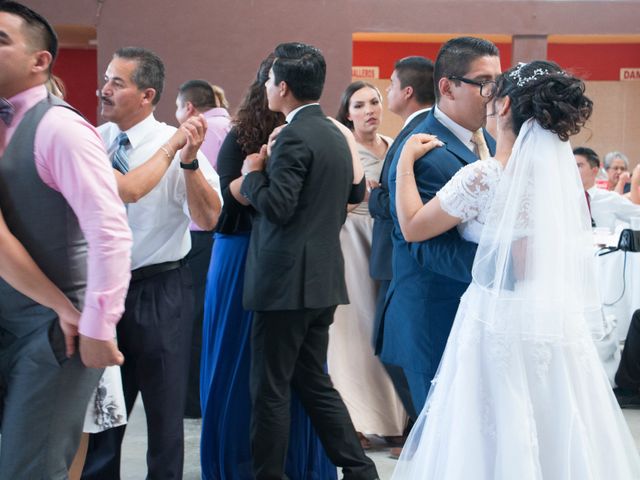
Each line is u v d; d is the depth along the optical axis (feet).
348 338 14.43
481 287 7.96
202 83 17.15
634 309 18.99
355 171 11.69
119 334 10.61
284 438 11.00
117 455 11.07
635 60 38.58
